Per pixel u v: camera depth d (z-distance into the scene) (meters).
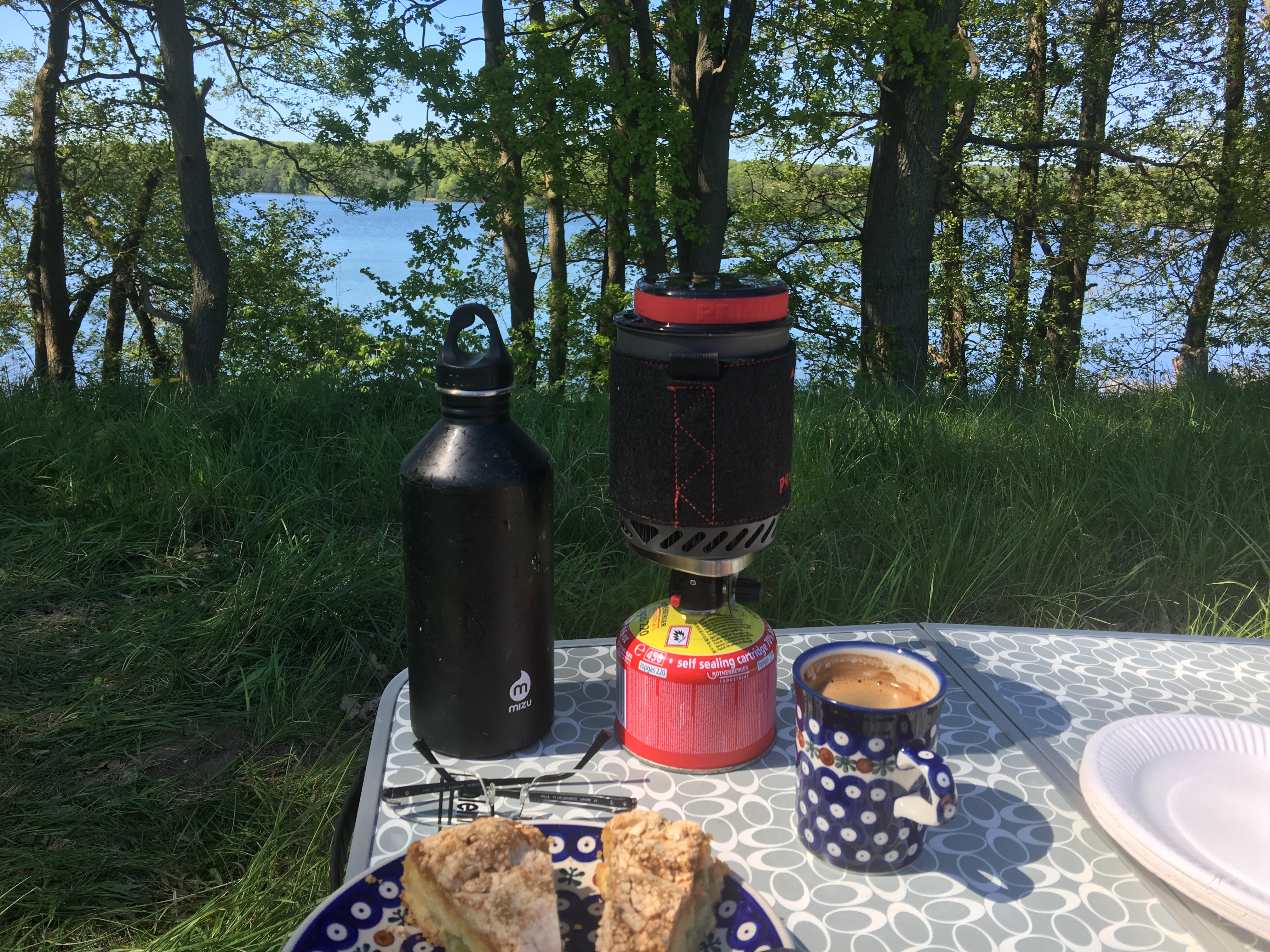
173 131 11.52
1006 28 13.55
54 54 13.13
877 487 3.79
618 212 11.23
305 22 14.46
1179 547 3.33
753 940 0.75
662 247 11.43
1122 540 3.53
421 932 0.77
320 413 4.83
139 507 3.84
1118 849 0.92
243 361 16.69
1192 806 0.93
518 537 1.01
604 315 11.47
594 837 0.87
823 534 3.40
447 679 1.04
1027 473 3.88
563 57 9.80
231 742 2.62
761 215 14.66
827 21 9.65
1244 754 1.01
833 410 4.78
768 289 0.92
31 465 4.21
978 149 13.86
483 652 1.03
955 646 1.37
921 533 3.32
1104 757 0.97
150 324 18.67
